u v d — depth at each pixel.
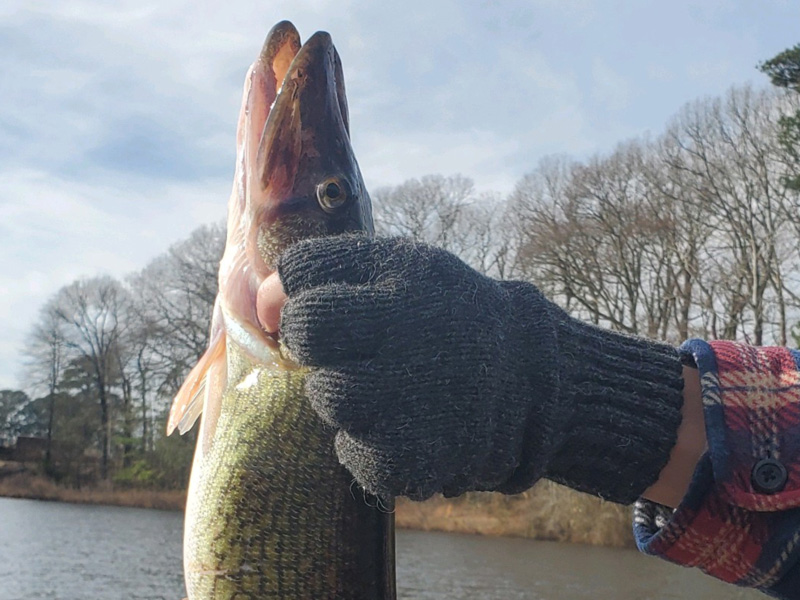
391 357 0.31
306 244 0.35
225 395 0.50
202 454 0.49
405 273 0.33
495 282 0.34
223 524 0.47
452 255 0.34
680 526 0.30
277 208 0.51
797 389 0.30
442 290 0.32
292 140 0.52
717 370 0.31
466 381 0.31
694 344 0.33
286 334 0.33
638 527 0.34
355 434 0.31
